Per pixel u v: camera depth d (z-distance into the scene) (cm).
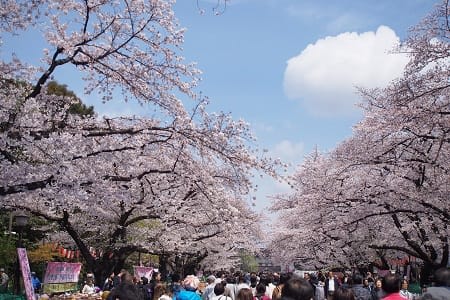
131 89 1230
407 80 1536
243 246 4197
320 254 3416
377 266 3052
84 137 1177
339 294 561
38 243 2631
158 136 1314
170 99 1227
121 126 1343
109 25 1155
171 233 2209
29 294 1230
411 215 2002
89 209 1744
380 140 1641
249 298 724
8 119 1073
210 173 1395
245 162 1272
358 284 1046
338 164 2002
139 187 1733
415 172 1880
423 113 1470
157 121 1307
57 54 1096
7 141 1031
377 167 1923
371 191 1872
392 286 536
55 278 1730
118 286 574
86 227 2006
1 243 2183
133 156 1317
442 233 1894
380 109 1842
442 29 1484
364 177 1945
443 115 1471
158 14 1188
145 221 2711
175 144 1322
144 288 1344
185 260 3797
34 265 2673
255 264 8156
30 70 1207
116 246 1942
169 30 1209
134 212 2167
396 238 2225
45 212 1809
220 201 1430
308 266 4278
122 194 1260
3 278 1853
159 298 945
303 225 2658
